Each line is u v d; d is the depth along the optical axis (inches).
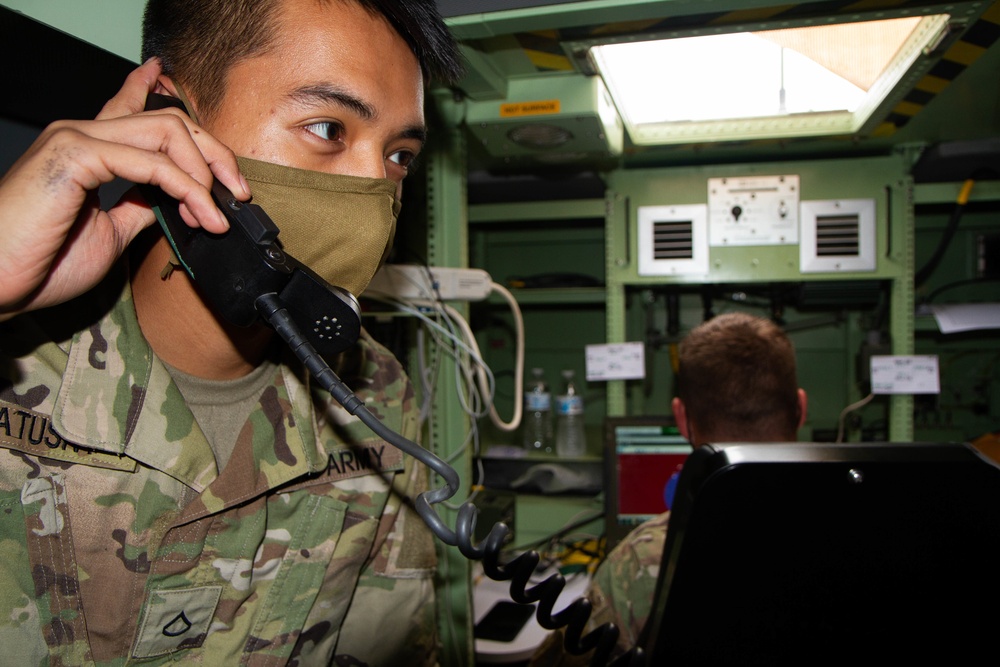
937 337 81.2
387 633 35.9
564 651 43.1
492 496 80.5
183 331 28.4
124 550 27.2
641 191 75.5
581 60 48.2
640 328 88.2
